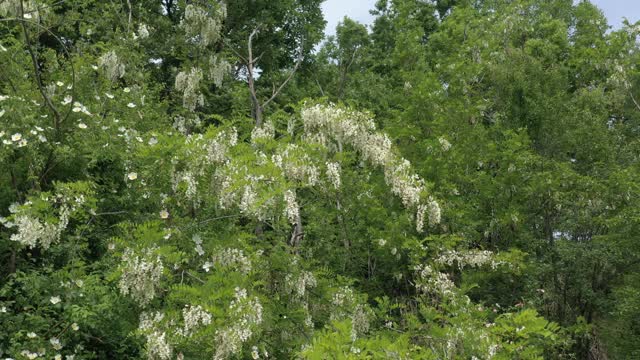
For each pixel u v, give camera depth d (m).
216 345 4.60
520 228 11.23
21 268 6.26
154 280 4.88
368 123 7.50
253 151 6.60
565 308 11.02
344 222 9.54
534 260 10.71
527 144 11.87
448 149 10.84
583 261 10.48
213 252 5.84
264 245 6.36
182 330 4.75
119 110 7.96
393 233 8.90
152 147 5.79
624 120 15.58
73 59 8.15
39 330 5.57
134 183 6.48
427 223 9.15
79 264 5.93
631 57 15.69
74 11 10.38
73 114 7.09
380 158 7.46
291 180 6.47
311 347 4.68
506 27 15.39
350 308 7.02
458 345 6.28
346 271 9.80
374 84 17.09
